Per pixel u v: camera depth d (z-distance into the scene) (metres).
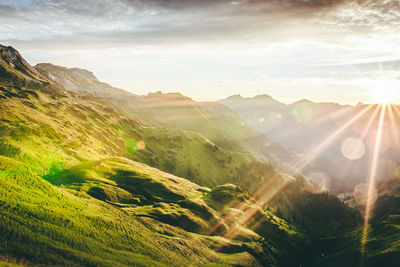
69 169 127.12
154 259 62.88
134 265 55.50
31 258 42.72
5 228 45.66
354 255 158.75
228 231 120.00
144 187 132.88
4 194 54.88
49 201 62.88
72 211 64.19
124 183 130.00
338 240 199.25
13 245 43.25
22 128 160.88
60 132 198.50
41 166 118.12
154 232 80.94
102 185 114.81
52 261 44.50
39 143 152.75
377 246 168.50
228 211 144.25
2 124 157.62
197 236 97.88
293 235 170.75
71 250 49.62
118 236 64.19
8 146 119.88
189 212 115.38
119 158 178.12
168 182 154.25
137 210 100.94
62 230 53.72
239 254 98.69
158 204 113.44
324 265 146.38
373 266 143.25
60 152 155.62
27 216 51.88
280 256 124.25
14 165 71.25
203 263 76.88
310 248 168.25
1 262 38.59
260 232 146.38
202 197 152.25
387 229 195.88
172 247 75.44
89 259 49.81
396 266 135.88
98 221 65.62
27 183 65.94
